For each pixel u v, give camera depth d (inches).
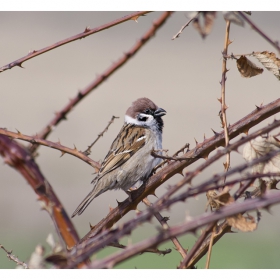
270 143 137.8
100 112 975.0
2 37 1235.9
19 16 1353.3
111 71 117.8
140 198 176.4
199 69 1136.2
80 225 693.9
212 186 113.7
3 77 1109.7
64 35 1246.3
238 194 138.0
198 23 111.1
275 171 136.3
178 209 675.4
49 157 868.6
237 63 169.9
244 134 165.5
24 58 160.9
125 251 99.7
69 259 101.7
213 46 1200.2
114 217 175.6
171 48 1229.1
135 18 147.8
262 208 101.6
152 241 100.0
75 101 118.9
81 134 902.4
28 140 147.6
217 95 1022.4
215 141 164.9
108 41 1226.6
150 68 1148.5
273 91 1015.0
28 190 779.4
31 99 1015.0
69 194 764.6
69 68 1138.0
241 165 116.0
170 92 1047.6
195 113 965.8
